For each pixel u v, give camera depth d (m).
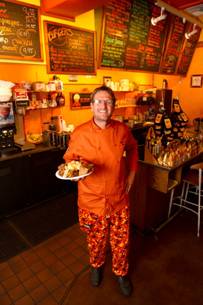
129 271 1.95
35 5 2.78
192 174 2.65
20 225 2.64
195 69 5.27
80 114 3.88
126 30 3.67
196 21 3.35
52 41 3.04
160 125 3.32
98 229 1.63
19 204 2.85
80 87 3.79
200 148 2.86
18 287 1.82
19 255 2.17
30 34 2.83
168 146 2.37
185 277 1.89
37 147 3.02
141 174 2.25
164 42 4.40
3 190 2.66
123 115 4.74
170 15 4.15
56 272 1.96
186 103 5.55
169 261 2.06
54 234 2.47
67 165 1.40
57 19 3.05
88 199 1.56
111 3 3.27
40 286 1.83
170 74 4.97
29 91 2.95
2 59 2.71
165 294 1.74
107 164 1.48
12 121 2.75
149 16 3.84
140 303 1.67
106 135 1.46
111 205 1.55
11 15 2.62
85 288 1.80
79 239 2.39
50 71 3.13
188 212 2.81
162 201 2.57
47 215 2.83
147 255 2.14
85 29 3.34
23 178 2.79
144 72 4.41
